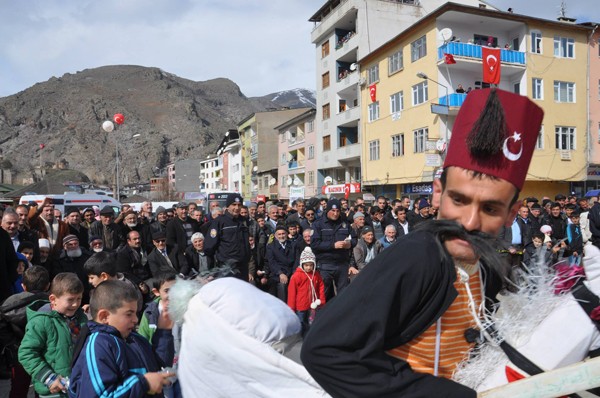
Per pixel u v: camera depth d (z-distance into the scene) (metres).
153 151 188.50
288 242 8.20
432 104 23.72
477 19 25.53
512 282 1.41
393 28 34.34
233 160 73.19
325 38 38.28
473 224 1.26
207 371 1.56
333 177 39.19
